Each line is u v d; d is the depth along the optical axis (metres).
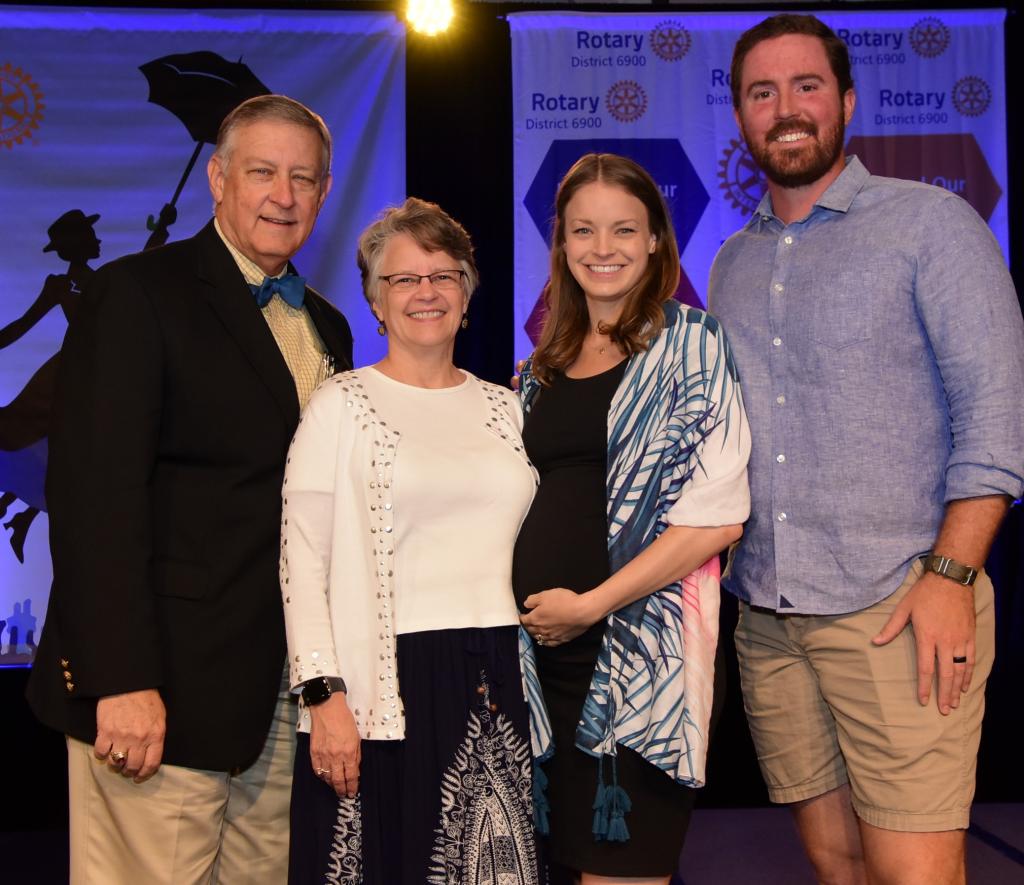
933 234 2.24
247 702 2.21
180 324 2.21
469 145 5.02
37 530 4.76
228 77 4.81
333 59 4.86
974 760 2.28
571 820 2.26
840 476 2.30
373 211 4.87
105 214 4.76
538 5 4.98
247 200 2.31
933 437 2.29
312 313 2.52
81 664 2.05
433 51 5.00
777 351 2.37
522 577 2.30
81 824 2.23
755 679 2.54
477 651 2.18
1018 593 5.04
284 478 2.24
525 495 2.30
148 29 4.79
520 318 4.86
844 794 2.52
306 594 2.14
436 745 2.13
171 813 2.19
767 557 2.39
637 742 2.19
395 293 2.30
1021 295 4.96
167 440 2.21
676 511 2.21
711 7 4.88
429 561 2.19
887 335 2.28
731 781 5.09
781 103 2.36
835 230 2.36
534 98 4.88
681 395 2.26
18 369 4.74
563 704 2.29
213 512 2.21
